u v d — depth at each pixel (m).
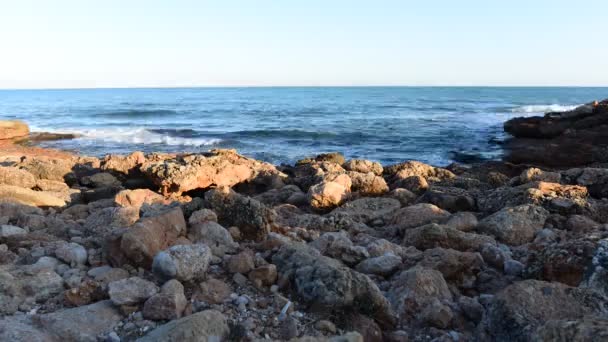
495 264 5.32
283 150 25.84
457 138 30.25
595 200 8.58
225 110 62.31
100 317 3.77
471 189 10.30
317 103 81.31
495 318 3.64
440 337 3.80
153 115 54.50
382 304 4.02
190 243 5.30
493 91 150.62
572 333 2.91
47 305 4.09
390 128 36.94
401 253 5.62
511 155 20.05
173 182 10.98
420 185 10.84
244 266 4.65
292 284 4.46
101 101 96.94
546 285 3.76
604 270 4.18
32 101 104.00
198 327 3.31
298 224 7.53
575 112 28.06
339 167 13.68
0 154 19.84
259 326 3.78
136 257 4.69
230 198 6.33
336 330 3.82
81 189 11.71
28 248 5.63
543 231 6.40
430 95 117.81
